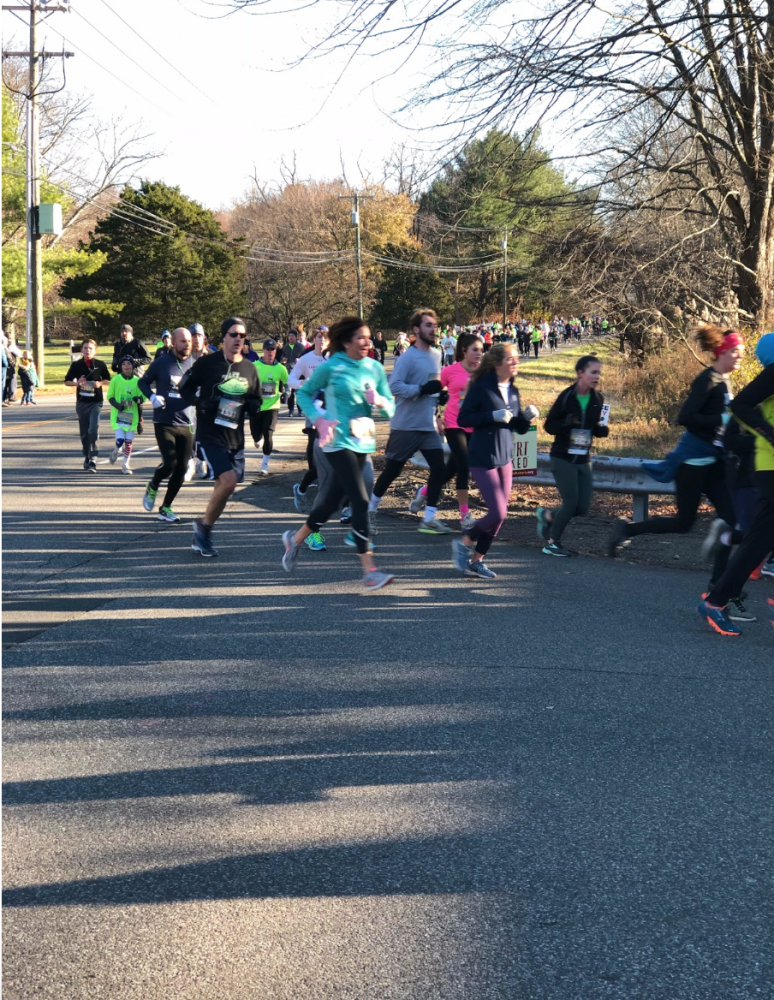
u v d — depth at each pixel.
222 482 8.43
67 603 7.12
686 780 4.16
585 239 16.34
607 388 22.69
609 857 3.53
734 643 6.12
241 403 8.47
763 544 6.12
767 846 3.61
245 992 2.82
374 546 9.04
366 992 2.81
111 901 3.28
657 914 3.17
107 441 18.81
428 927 3.11
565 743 4.56
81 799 4.02
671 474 7.11
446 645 6.07
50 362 60.44
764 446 6.02
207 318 65.00
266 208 88.88
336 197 83.50
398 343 38.22
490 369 7.56
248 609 6.94
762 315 15.41
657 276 16.42
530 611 6.84
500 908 3.21
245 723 4.83
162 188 64.50
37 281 36.34
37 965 2.95
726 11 11.66
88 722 4.86
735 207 15.70
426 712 4.95
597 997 2.78
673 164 14.63
